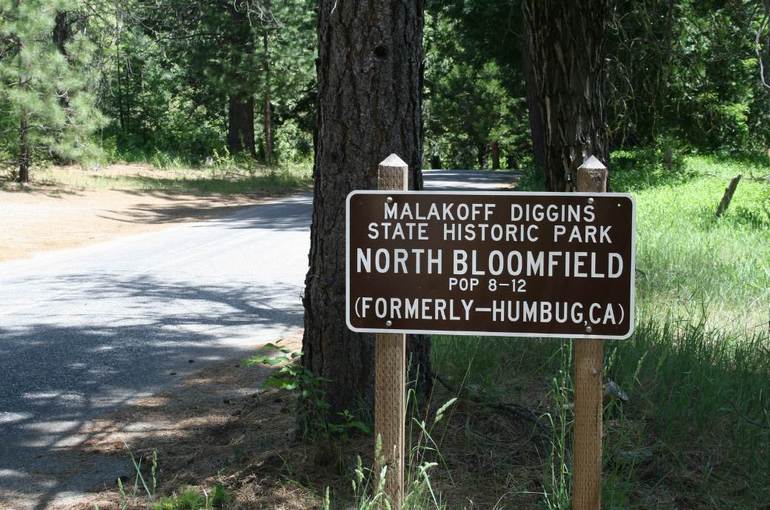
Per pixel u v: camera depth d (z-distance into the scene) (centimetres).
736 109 2923
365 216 352
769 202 1831
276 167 4200
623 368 572
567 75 670
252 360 460
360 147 481
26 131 2648
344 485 439
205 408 630
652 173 2675
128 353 812
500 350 641
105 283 1238
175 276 1295
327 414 492
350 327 355
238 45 3894
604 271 341
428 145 7369
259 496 434
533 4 673
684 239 1270
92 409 639
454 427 498
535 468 455
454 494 428
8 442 568
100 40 3794
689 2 1484
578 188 343
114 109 4750
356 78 478
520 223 344
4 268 1416
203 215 2373
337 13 479
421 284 351
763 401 538
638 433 475
